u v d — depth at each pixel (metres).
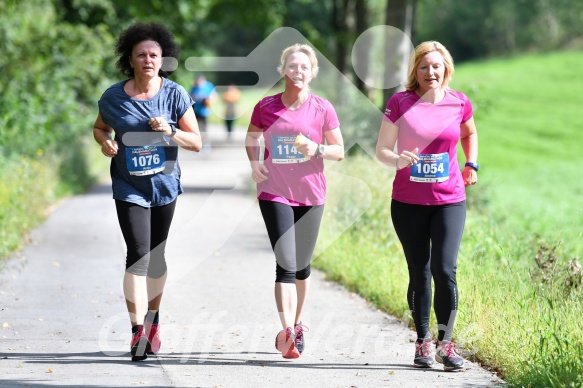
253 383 17.27
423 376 17.89
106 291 26.39
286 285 18.89
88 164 66.81
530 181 90.50
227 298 25.89
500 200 65.06
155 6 88.62
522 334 18.41
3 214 34.47
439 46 18.61
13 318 22.72
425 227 18.73
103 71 76.69
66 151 61.41
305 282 19.72
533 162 110.69
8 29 63.06
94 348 19.97
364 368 18.55
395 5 48.50
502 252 25.78
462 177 19.17
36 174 46.94
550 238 30.84
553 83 173.38
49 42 67.31
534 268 23.50
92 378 17.42
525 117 145.38
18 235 35.62
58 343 20.36
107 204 49.81
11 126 54.59
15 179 40.06
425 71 18.45
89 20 84.00
